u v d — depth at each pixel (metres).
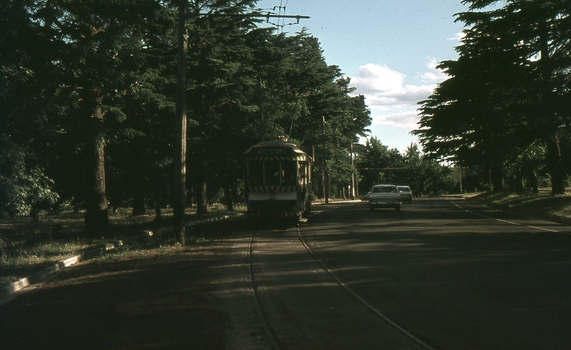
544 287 10.01
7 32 14.83
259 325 7.72
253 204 24.38
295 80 40.62
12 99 14.54
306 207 28.91
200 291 10.19
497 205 44.69
